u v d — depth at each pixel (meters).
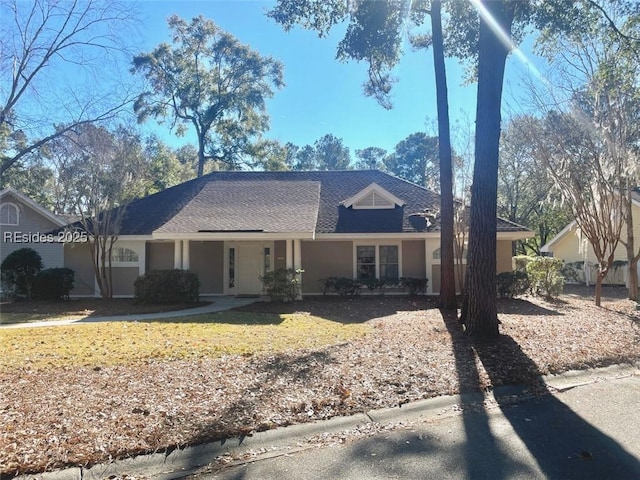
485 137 7.57
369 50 11.50
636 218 20.16
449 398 4.70
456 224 14.49
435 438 3.73
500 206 30.45
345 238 16.11
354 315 11.30
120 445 3.47
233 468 3.23
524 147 24.30
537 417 4.20
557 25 9.65
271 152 36.94
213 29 32.94
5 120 9.45
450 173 11.72
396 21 11.17
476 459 3.35
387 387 4.95
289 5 10.62
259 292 17.03
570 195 12.32
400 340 7.55
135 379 5.38
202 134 34.53
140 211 17.56
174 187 19.67
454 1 11.31
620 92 10.68
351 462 3.32
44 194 26.47
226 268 17.11
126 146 15.21
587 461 3.30
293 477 3.10
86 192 15.10
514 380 5.27
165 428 3.79
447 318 9.95
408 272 16.47
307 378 5.29
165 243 16.70
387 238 16.12
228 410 4.24
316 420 4.07
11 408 4.32
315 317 11.04
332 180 20.38
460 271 14.41
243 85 34.44
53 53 9.39
